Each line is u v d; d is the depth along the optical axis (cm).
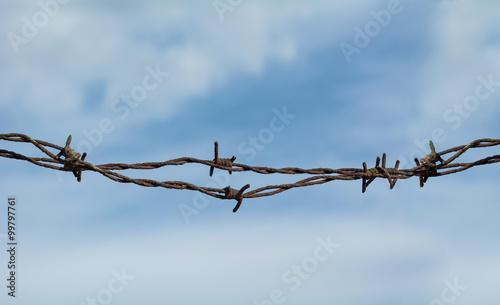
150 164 643
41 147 613
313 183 677
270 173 669
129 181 632
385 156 692
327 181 681
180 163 648
